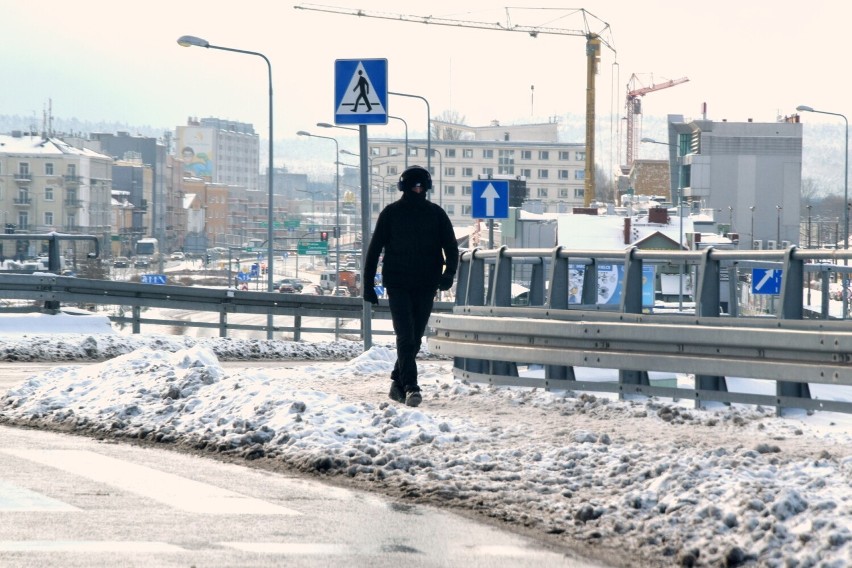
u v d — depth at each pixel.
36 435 23.91
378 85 39.53
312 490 18.38
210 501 17.33
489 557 14.18
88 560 13.48
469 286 32.38
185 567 13.32
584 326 26.80
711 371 24.27
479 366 31.41
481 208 64.19
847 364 21.88
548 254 29.44
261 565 13.52
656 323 26.12
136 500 17.23
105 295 59.84
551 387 28.06
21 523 15.43
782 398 23.66
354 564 13.71
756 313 37.59
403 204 27.98
